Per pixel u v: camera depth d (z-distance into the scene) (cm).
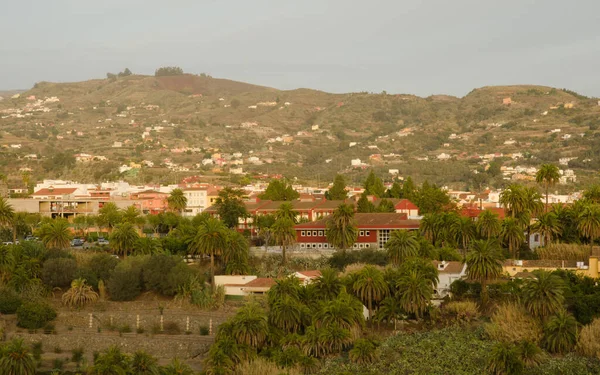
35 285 14225
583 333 11575
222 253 15125
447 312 13150
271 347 11888
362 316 12469
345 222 16412
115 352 11106
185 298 14188
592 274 13900
